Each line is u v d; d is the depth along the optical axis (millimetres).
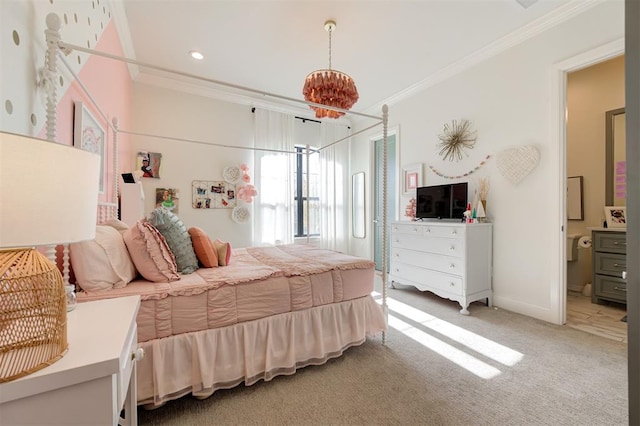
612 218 3107
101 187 2084
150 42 2869
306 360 1811
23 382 552
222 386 1552
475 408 1434
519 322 2539
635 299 593
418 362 1884
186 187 3838
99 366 623
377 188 4793
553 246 2514
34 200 615
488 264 2947
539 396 1521
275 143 4426
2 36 882
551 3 2322
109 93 2314
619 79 3219
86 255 1287
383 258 2240
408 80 3686
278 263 2047
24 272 608
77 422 612
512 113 2809
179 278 1566
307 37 2775
